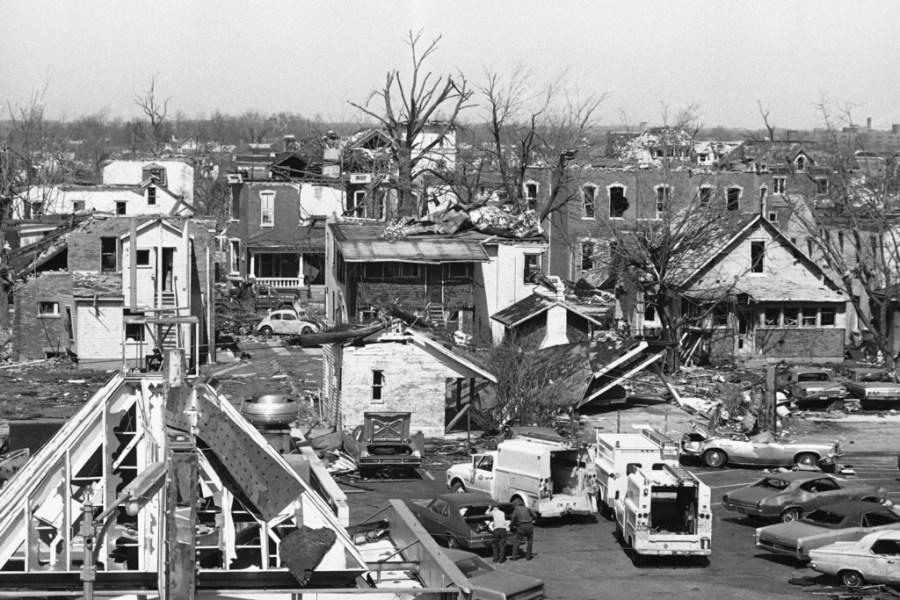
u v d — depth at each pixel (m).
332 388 58.22
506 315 71.19
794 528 37.38
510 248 76.38
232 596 17.56
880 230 85.25
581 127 126.19
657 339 78.44
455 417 56.97
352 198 116.75
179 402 18.94
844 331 81.62
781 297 80.38
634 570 35.72
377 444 48.81
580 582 34.16
